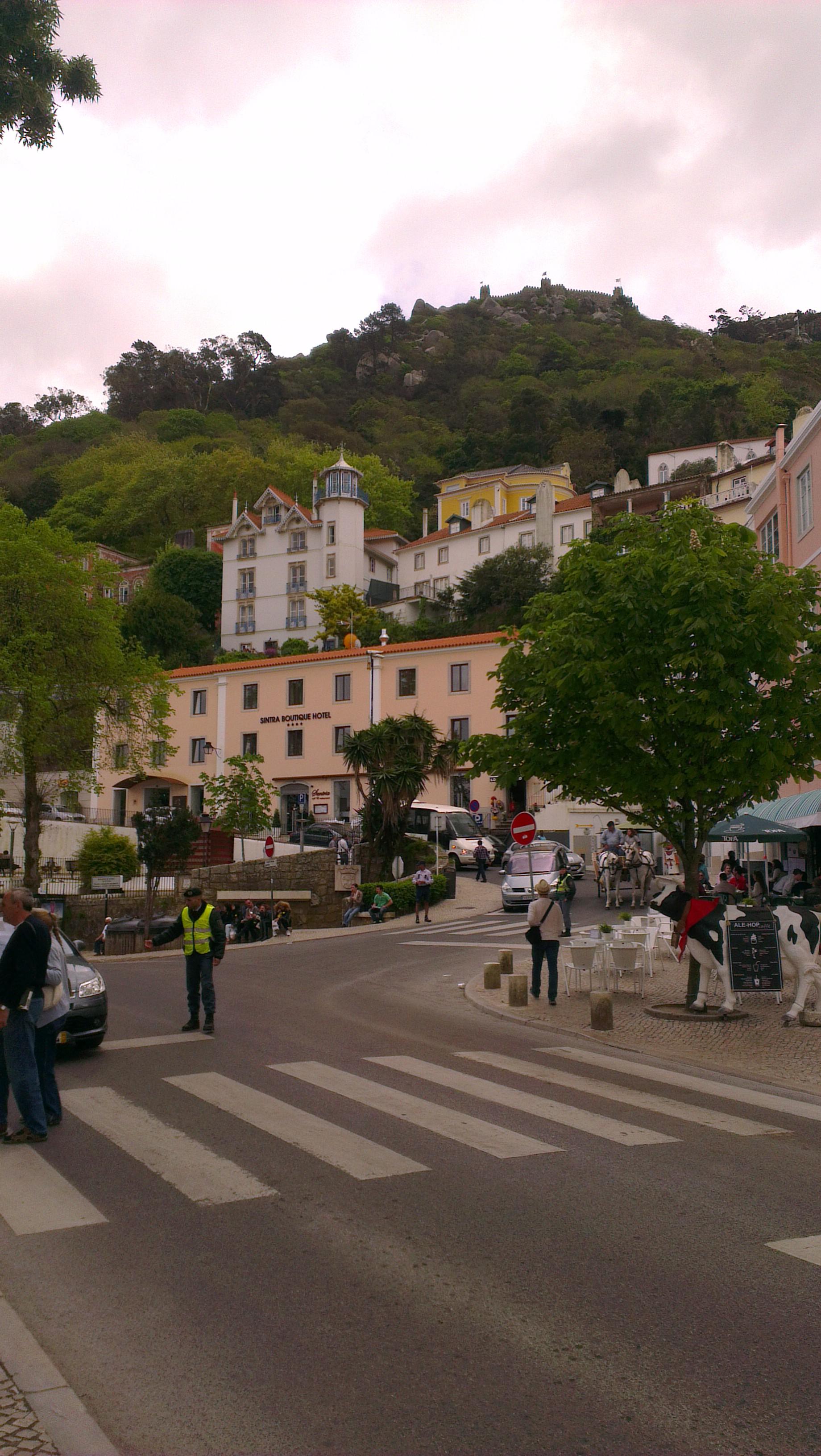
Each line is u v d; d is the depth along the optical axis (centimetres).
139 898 3453
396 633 6994
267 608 7969
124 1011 1415
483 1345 434
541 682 1358
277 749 5434
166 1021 1320
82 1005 1070
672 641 1248
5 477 12525
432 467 11750
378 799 3569
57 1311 470
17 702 3192
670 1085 983
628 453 10319
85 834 4209
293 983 1758
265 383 15450
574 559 1438
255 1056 1072
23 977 743
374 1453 357
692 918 1344
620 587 1293
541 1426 373
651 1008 1381
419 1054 1091
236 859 4128
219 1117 812
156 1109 841
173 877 3606
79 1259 529
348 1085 926
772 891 2288
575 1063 1082
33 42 1154
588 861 4297
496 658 4947
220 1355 427
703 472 7481
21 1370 416
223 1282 499
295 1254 533
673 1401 390
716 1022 1310
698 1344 435
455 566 7875
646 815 1388
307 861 3300
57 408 16662
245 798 3956
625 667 1295
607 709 1253
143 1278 505
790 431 2966
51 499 11781
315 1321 457
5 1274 512
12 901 754
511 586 6869
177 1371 415
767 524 2894
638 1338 440
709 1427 372
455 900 3428
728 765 1268
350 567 7731
